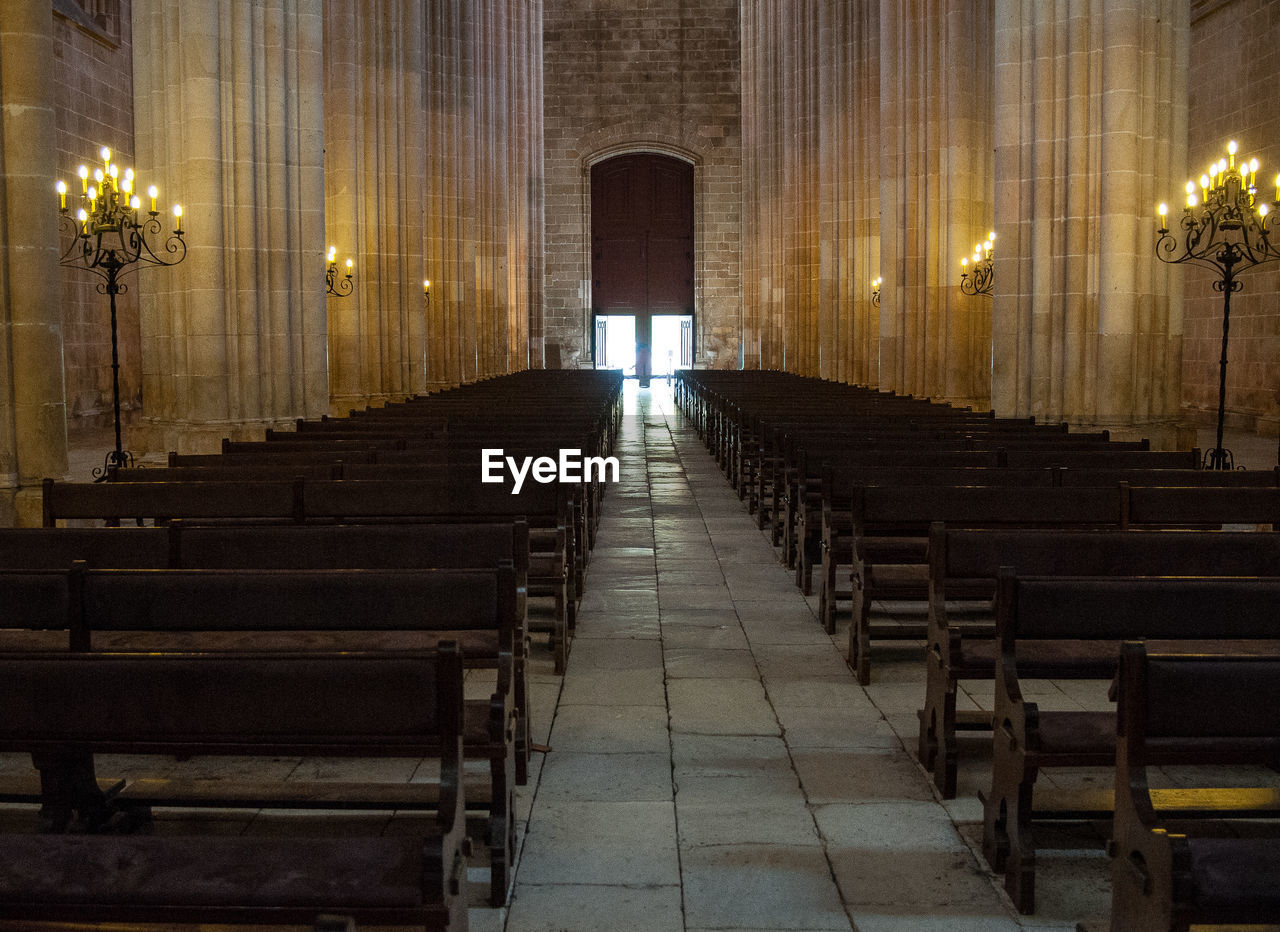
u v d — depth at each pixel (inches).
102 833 166.1
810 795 197.3
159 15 526.9
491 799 166.1
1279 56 836.6
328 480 286.7
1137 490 268.8
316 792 171.5
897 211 821.9
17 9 348.8
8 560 225.6
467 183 1071.0
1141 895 125.3
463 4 1050.1
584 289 1825.8
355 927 112.1
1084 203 523.2
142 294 553.0
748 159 1626.5
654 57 1795.0
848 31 1001.5
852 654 273.4
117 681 128.9
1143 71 507.8
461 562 211.6
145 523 406.3
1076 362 529.0
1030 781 158.6
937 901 160.2
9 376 356.5
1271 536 211.3
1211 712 127.6
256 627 169.5
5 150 352.5
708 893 162.1
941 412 574.2
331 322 784.9
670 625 318.7
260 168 544.4
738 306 1830.7
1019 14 533.3
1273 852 121.2
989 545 208.4
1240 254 467.5
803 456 355.3
